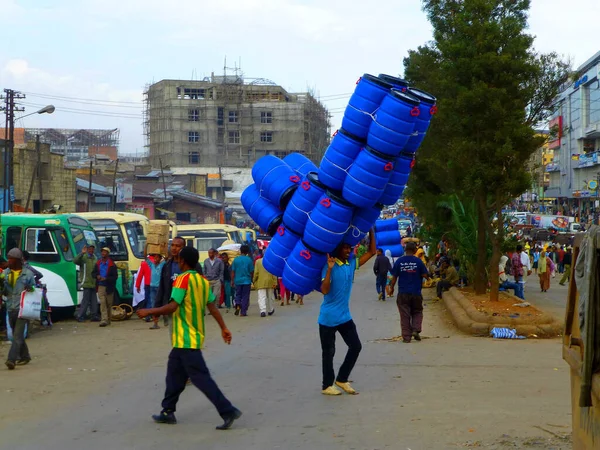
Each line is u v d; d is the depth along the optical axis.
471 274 24.27
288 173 10.38
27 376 10.96
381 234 12.02
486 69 17.92
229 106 113.69
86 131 106.00
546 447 6.62
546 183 104.50
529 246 44.19
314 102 119.50
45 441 7.21
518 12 19.23
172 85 113.38
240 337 15.79
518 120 17.91
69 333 16.92
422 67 25.22
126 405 8.88
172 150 112.00
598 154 74.19
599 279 4.60
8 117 39.25
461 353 12.98
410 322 14.71
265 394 9.52
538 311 16.70
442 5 20.03
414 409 8.43
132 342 15.05
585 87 80.06
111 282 18.59
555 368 11.31
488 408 8.40
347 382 9.59
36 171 47.47
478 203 21.64
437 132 19.88
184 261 7.94
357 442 6.99
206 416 8.32
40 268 19.50
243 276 21.09
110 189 60.28
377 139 9.10
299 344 14.54
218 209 73.62
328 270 9.36
